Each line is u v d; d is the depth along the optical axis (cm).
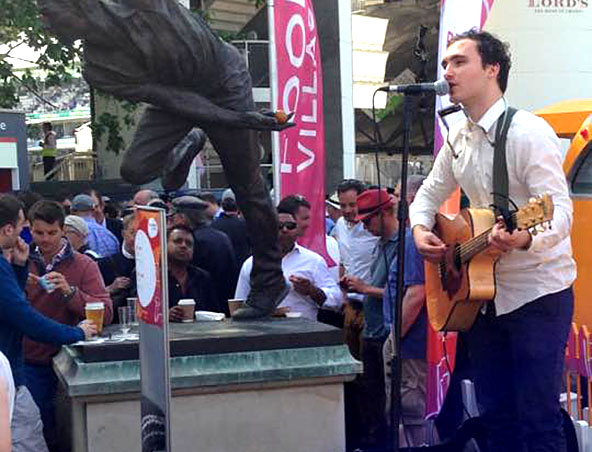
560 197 398
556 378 413
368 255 686
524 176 406
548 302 409
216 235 677
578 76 1023
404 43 2247
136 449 460
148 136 477
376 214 591
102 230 891
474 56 414
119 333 505
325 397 490
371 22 2198
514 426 440
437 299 449
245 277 604
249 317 531
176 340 465
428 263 455
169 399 337
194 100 468
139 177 481
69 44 459
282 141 738
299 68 753
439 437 552
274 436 482
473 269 411
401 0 2158
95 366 455
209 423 471
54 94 2912
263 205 518
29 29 1592
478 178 424
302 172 746
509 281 412
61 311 549
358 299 645
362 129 2219
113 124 1744
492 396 441
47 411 558
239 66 483
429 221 457
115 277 670
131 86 459
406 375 578
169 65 457
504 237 377
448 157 451
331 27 1642
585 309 757
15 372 481
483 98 417
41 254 570
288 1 749
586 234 763
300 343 485
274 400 482
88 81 461
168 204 861
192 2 1706
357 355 643
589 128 776
